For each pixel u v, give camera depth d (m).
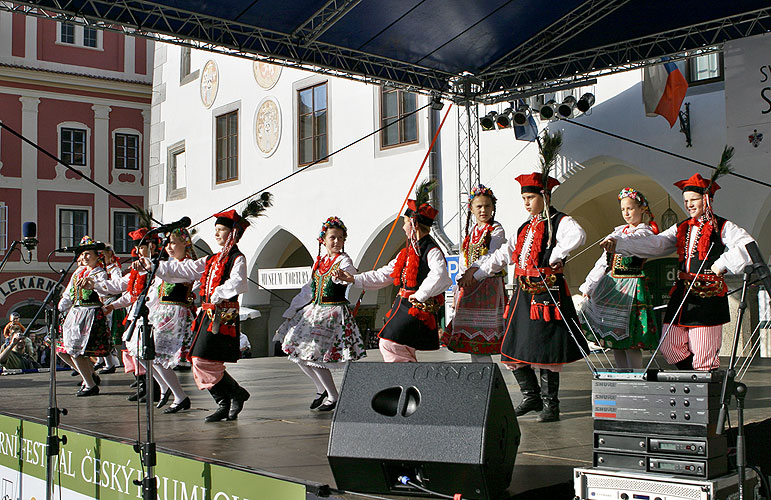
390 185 12.73
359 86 13.32
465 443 2.71
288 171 14.66
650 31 7.99
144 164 23.33
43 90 21.92
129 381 7.95
